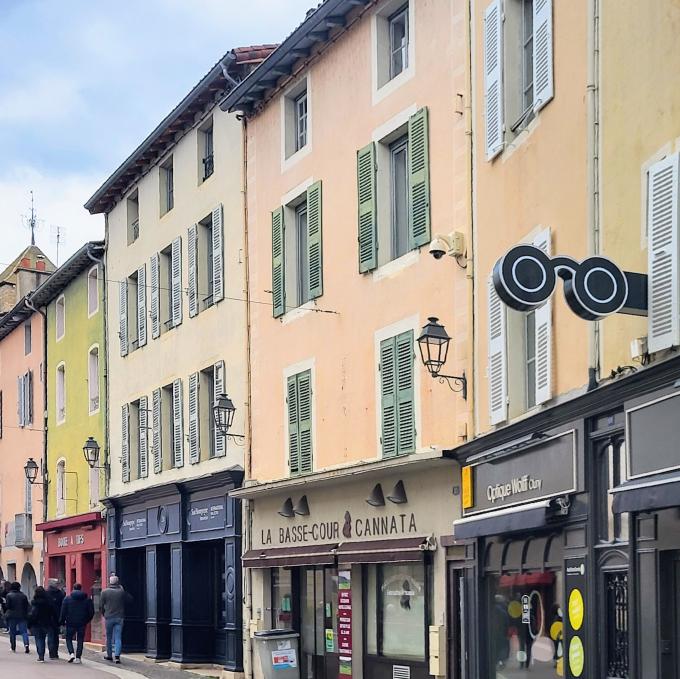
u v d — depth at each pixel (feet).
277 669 59.62
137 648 90.17
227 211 74.69
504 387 44.27
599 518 37.22
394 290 54.75
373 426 55.93
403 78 54.85
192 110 79.71
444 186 51.08
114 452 95.25
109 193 96.53
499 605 45.93
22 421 123.85
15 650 93.15
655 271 32.63
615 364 35.53
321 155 62.44
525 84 45.03
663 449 31.96
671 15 32.68
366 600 57.47
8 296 149.07
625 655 35.50
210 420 78.02
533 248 34.12
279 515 66.28
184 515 79.15
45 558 113.50
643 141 34.17
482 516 44.29
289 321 65.31
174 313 82.99
